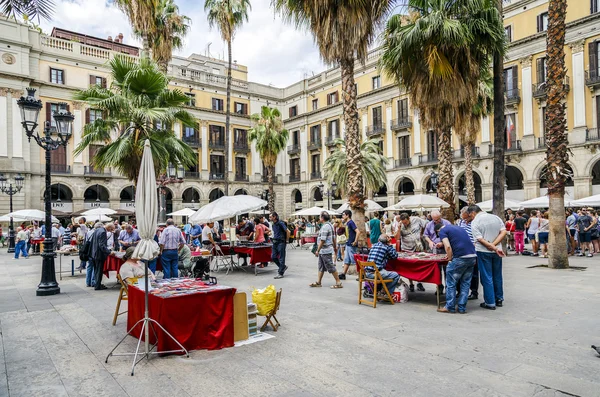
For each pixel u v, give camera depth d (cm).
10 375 386
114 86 1211
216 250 1150
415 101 1124
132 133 1202
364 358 411
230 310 466
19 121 2831
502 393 323
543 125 2462
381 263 670
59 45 3056
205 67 4291
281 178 4381
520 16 2564
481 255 614
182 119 1294
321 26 980
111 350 457
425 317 573
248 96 4212
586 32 2266
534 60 2500
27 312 655
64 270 1268
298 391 336
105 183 3238
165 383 361
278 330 520
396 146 3338
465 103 1107
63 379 374
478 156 2766
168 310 434
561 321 531
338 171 2695
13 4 419
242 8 2445
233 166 4056
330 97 3922
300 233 2142
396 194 3356
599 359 393
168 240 875
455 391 328
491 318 557
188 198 3891
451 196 1284
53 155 3019
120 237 1023
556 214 1039
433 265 624
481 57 1097
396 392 329
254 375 373
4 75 2752
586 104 2277
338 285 825
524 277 897
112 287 907
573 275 913
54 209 2975
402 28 1072
